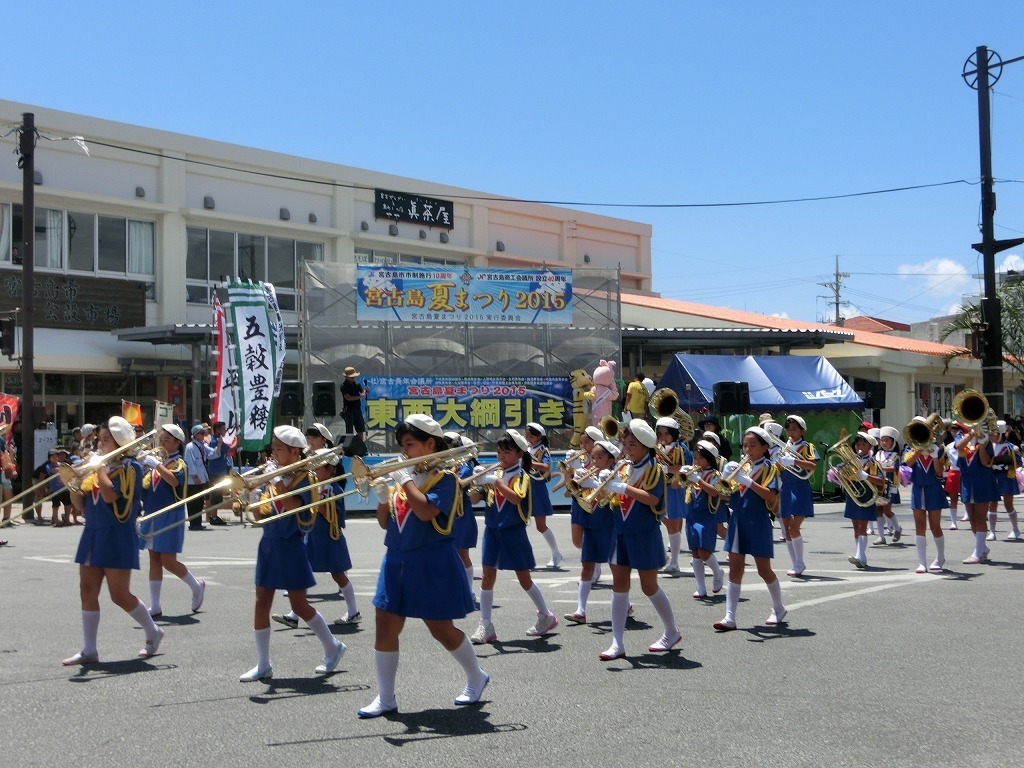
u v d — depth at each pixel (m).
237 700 6.59
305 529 7.25
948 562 13.48
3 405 20.84
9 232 25.20
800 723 6.00
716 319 33.59
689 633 8.85
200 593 9.95
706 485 9.60
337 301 23.33
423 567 6.19
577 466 9.90
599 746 5.59
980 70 20.61
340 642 7.69
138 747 5.59
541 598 8.84
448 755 5.43
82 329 26.25
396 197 33.00
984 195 20.62
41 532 18.11
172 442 9.75
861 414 25.02
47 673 7.35
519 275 23.88
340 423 22.42
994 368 20.55
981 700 6.50
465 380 23.14
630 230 40.78
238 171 29.45
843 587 11.30
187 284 28.44
